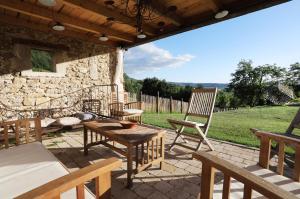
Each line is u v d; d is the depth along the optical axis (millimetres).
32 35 4535
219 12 3205
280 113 7379
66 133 4246
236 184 1311
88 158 2830
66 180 874
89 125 2746
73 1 3004
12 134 3275
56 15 3797
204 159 1048
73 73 5297
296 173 1419
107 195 1075
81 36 5293
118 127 2629
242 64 19297
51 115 4855
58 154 2979
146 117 7000
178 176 2307
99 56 5859
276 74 17953
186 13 3717
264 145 1630
